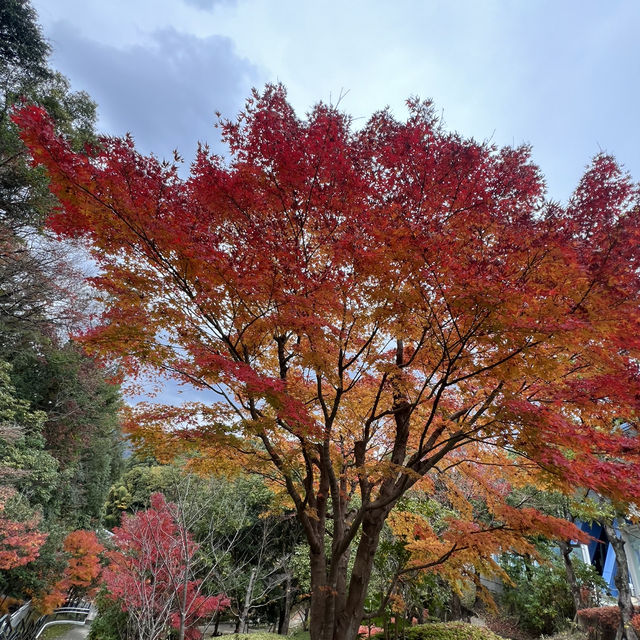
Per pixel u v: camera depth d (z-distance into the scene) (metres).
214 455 6.75
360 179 5.01
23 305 16.08
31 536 12.44
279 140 4.85
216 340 5.30
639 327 4.18
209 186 5.00
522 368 4.51
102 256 5.04
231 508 14.85
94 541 17.73
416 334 5.80
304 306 4.82
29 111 4.07
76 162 4.28
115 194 4.23
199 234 4.89
